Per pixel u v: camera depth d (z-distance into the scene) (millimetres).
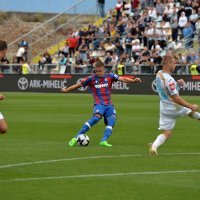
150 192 13820
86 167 17047
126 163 17750
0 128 15930
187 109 19141
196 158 18766
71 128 28250
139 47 62500
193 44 62344
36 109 39719
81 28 72688
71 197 13344
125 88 58812
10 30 82500
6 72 66312
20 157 18984
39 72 65062
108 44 65438
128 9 69000
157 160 18312
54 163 17781
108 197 13336
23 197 13352
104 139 22047
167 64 19000
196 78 55156
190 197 13320
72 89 22328
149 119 32844
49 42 73750
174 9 64688
